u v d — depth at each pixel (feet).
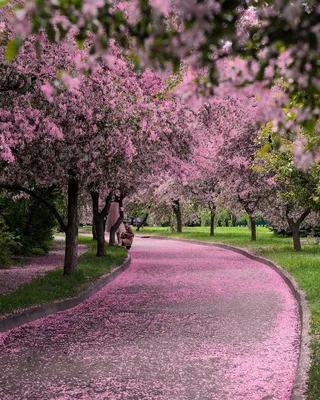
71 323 31.71
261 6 7.34
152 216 190.08
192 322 31.48
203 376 20.68
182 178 66.90
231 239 125.59
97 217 77.82
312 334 24.50
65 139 41.47
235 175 93.25
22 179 46.01
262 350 24.49
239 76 8.41
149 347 25.46
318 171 41.11
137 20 7.42
